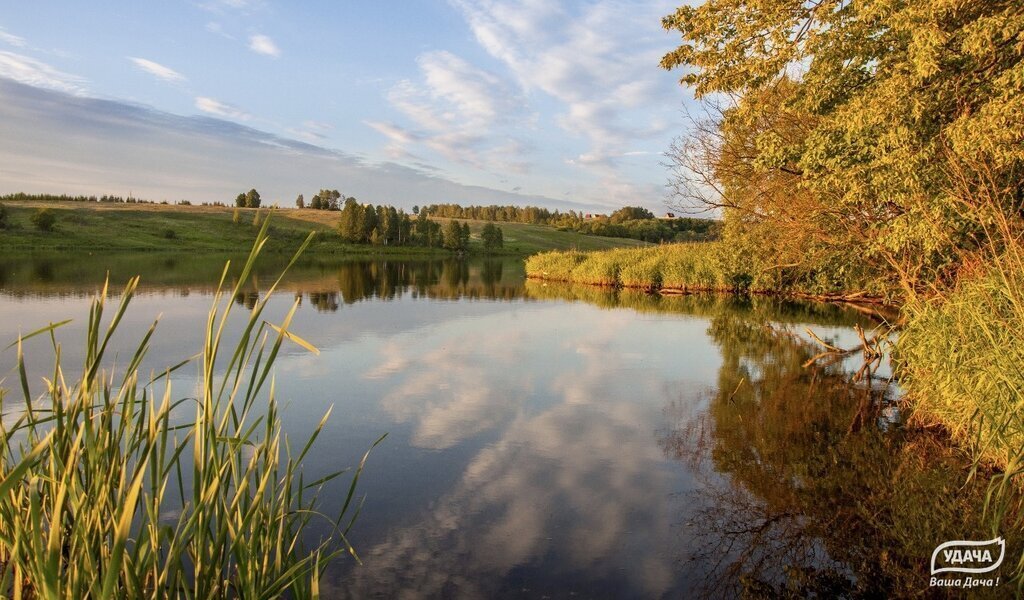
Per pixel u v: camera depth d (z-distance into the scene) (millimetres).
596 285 33406
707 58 9836
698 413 8195
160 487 2576
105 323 14602
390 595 3871
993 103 6480
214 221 84812
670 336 15008
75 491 2338
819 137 8766
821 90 9352
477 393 9148
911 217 7832
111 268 33406
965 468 6055
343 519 4926
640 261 32906
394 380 9844
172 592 2541
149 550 2607
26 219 66125
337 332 14750
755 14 9523
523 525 4898
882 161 7633
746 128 14953
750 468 6195
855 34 8867
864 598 3891
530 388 9531
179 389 8602
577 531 4816
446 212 146250
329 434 7074
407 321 17031
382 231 84062
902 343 7828
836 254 13414
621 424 7691
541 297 25531
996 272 5805
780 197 14430
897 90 7469
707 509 5238
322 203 118750
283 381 9633
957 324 6121
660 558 4414
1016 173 7430
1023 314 4809
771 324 17109
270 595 2713
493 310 20281
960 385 5980
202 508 2541
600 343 13906
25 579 2662
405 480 5770
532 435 7207
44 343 11977
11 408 7051
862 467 6156
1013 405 4656
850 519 5031
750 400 8898
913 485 5676
